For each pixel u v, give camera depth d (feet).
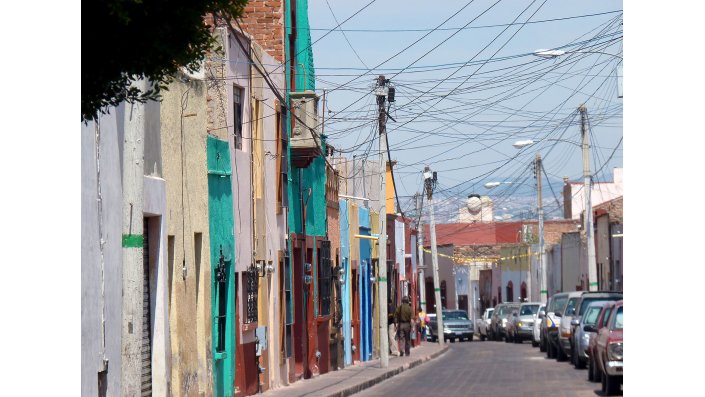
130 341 88.22
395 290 300.61
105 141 81.92
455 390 138.10
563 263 419.33
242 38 134.62
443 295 552.00
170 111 102.78
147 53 59.11
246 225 134.51
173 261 102.06
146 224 96.78
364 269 236.43
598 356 132.57
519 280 494.18
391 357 242.17
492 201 586.04
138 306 89.51
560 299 241.55
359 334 225.56
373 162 273.13
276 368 148.66
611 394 124.57
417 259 403.95
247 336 132.57
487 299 547.08
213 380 114.83
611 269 329.11
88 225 77.25
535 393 128.77
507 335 361.10
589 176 249.34
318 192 186.39
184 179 107.04
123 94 61.72
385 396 135.44
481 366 200.03
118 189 85.10
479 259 518.78
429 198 334.65
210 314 114.21
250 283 133.80
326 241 190.29
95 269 78.74
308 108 165.99
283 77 160.76
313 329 174.81
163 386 96.12
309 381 163.32
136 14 57.41
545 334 246.88
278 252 153.48
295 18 172.45
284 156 159.22
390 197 305.73
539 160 383.04
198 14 59.41
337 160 222.48
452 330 391.04
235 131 133.69
